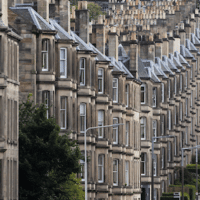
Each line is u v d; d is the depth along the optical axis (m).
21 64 154.50
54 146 137.38
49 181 137.00
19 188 136.12
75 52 171.38
